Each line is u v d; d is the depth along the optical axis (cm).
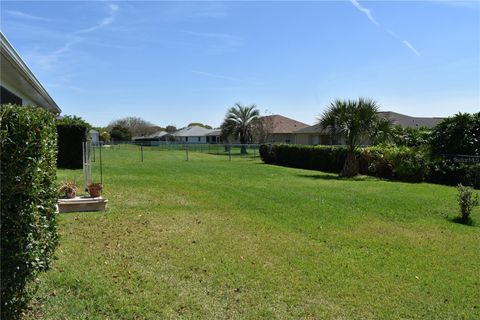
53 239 389
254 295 435
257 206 966
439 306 422
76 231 685
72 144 1934
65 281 448
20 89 1000
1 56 591
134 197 1072
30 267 337
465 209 880
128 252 573
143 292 432
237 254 579
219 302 415
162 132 9256
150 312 386
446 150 1797
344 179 1681
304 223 795
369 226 790
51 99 1212
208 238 664
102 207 898
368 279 494
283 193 1190
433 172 1591
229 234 694
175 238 657
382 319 389
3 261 313
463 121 1745
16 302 338
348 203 1033
